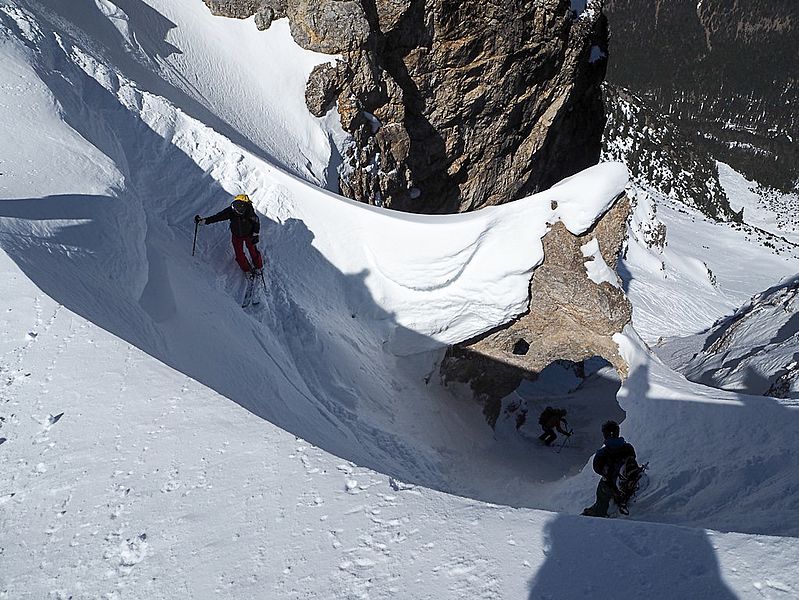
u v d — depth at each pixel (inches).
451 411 524.7
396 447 403.2
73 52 419.8
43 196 254.8
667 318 1229.7
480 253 471.5
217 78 623.8
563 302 473.1
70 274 219.8
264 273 427.2
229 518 129.4
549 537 120.6
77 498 135.0
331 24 655.8
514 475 482.3
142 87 490.6
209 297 357.1
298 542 123.1
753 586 106.4
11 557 123.1
